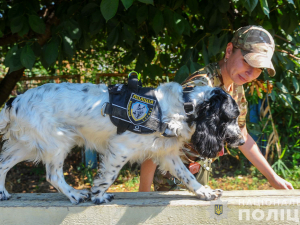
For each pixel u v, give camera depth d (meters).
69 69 7.17
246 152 2.46
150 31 4.04
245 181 5.23
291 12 3.08
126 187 5.02
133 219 2.00
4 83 4.99
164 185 2.64
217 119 1.88
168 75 5.40
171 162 2.13
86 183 5.26
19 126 1.96
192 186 2.11
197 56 3.27
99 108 1.93
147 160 2.46
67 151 2.05
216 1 3.01
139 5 3.35
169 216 2.00
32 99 1.96
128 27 3.18
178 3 3.10
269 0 2.99
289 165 5.62
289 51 3.56
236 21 3.39
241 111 2.44
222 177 5.48
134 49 3.77
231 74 2.24
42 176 5.58
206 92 1.99
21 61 2.61
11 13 2.87
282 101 3.61
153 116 1.90
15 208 1.98
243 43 2.11
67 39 2.98
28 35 4.09
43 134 1.92
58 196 2.19
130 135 1.91
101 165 2.04
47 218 2.00
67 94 1.97
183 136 1.97
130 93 1.95
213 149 1.88
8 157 2.10
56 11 3.67
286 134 6.03
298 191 2.21
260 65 2.03
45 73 7.17
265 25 3.27
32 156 2.13
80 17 3.29
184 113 1.93
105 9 2.01
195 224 2.00
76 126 1.99
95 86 2.05
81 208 1.99
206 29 3.43
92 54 6.31
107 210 1.99
